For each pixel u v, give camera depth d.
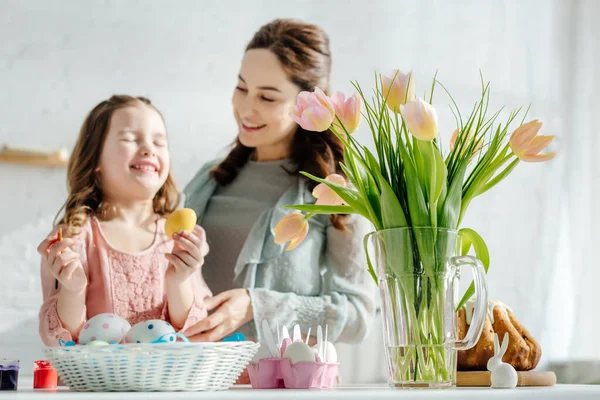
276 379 0.91
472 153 0.90
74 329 1.38
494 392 0.76
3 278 1.87
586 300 2.02
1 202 1.91
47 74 2.00
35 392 0.80
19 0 2.01
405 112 0.81
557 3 2.24
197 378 0.82
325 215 1.79
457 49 2.23
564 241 2.12
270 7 2.15
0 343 1.83
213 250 1.78
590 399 0.80
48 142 1.96
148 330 0.93
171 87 2.06
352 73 2.15
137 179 1.59
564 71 2.21
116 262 1.52
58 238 1.22
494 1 2.27
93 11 2.05
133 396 0.68
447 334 0.84
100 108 1.66
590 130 2.13
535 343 1.01
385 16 2.21
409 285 0.84
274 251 1.72
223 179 1.85
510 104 2.21
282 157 1.84
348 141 0.92
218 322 1.53
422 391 0.75
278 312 1.62
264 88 1.84
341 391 0.76
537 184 2.15
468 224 2.11
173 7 2.10
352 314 1.69
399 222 0.85
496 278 2.09
